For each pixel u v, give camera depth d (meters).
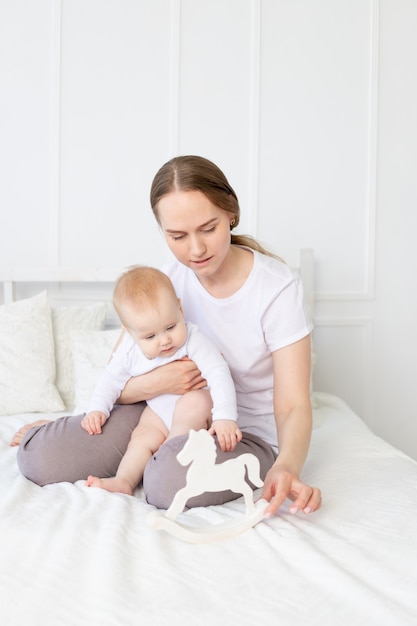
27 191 2.95
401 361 3.03
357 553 1.00
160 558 0.98
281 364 1.42
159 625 0.79
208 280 1.50
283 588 0.90
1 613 0.83
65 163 2.94
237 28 2.91
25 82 2.93
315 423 2.19
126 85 2.92
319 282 2.97
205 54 2.91
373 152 2.96
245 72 2.92
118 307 1.45
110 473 1.49
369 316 3.00
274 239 2.95
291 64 2.93
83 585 0.90
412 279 3.02
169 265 1.64
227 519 1.16
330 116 2.95
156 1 2.90
